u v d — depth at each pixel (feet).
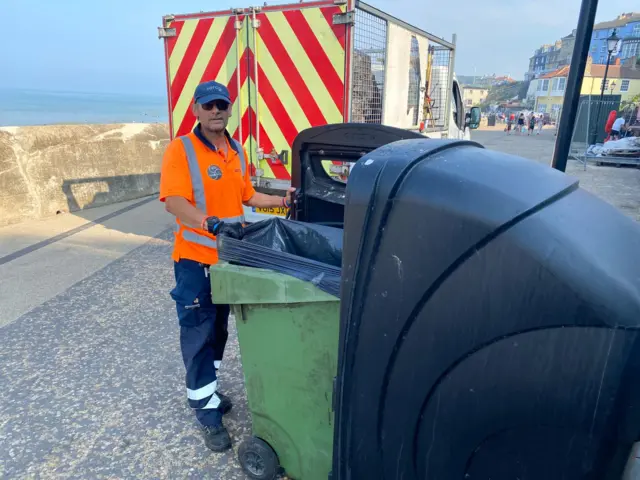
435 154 4.43
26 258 17.49
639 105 72.38
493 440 4.02
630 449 3.49
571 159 51.34
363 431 4.70
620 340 3.33
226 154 7.99
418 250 4.04
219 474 7.59
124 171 27.71
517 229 3.69
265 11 14.26
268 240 6.89
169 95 16.65
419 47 18.37
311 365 6.04
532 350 3.67
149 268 16.60
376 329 4.37
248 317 6.28
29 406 9.22
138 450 8.12
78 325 12.42
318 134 9.18
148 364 10.68
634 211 26.91
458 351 4.01
